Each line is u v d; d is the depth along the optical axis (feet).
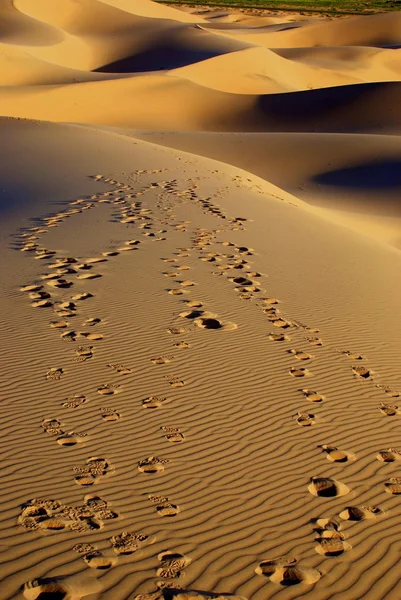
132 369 26.63
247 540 17.46
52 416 22.67
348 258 47.57
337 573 16.55
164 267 39.65
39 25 218.38
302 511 18.88
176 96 161.17
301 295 37.40
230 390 25.59
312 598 15.65
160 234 47.24
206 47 214.48
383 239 77.51
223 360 28.12
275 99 160.45
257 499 19.24
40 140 84.99
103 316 31.76
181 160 84.02
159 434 22.16
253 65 196.75
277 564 16.62
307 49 238.27
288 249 47.01
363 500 19.61
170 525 17.71
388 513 19.10
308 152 112.16
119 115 150.41
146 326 30.94
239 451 21.59
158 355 28.07
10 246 42.93
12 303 32.71
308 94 159.22
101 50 219.61
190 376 26.43
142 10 278.05
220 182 72.69
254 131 148.36
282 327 32.42
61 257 40.65
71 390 24.54
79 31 236.22
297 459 21.43
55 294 34.30
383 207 91.86
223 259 42.34
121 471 19.92
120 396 24.41
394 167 103.86
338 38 274.77
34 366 26.22
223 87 187.01
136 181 67.51
